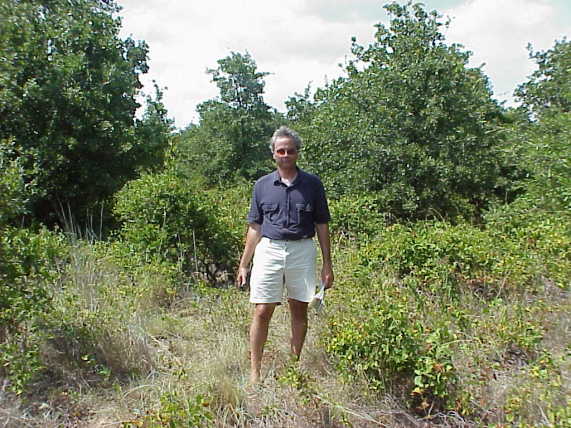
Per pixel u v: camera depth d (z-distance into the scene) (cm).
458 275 527
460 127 934
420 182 948
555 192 718
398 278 546
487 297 514
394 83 934
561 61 941
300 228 352
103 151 1004
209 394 320
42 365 340
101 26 1043
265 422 311
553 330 427
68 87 934
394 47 967
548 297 492
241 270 376
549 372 338
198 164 2636
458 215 921
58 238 574
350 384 344
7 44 792
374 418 325
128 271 560
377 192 936
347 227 764
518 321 403
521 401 309
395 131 938
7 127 904
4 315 346
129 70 1120
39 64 905
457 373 337
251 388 342
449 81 929
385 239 621
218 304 506
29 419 312
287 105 1991
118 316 425
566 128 736
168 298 536
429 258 545
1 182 358
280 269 353
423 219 961
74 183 995
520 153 882
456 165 946
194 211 639
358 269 533
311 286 357
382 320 342
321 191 361
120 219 690
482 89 1045
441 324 359
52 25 962
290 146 347
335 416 315
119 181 1041
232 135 2647
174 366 379
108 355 373
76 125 926
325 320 422
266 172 2680
